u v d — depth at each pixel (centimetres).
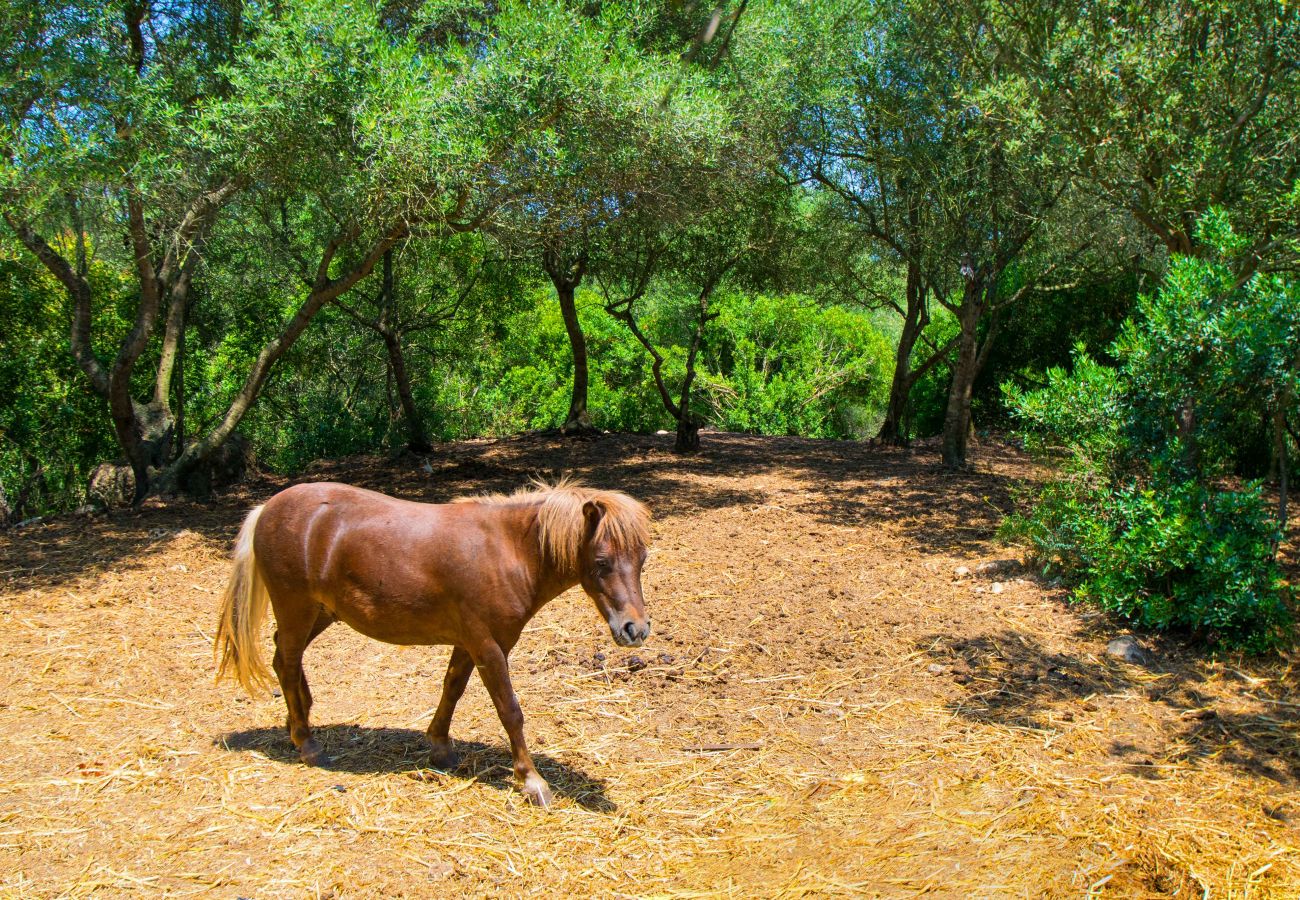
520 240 1056
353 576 427
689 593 731
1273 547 615
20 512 1454
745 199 1314
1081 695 536
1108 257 1379
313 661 614
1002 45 880
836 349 2492
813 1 1216
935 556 812
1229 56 809
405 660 614
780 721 512
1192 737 482
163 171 847
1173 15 833
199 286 1474
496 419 2195
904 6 1074
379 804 411
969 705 524
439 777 437
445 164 820
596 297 2558
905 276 1680
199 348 1612
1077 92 830
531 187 918
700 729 505
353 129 830
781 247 1473
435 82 841
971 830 396
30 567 836
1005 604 680
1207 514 622
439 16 988
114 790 423
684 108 910
